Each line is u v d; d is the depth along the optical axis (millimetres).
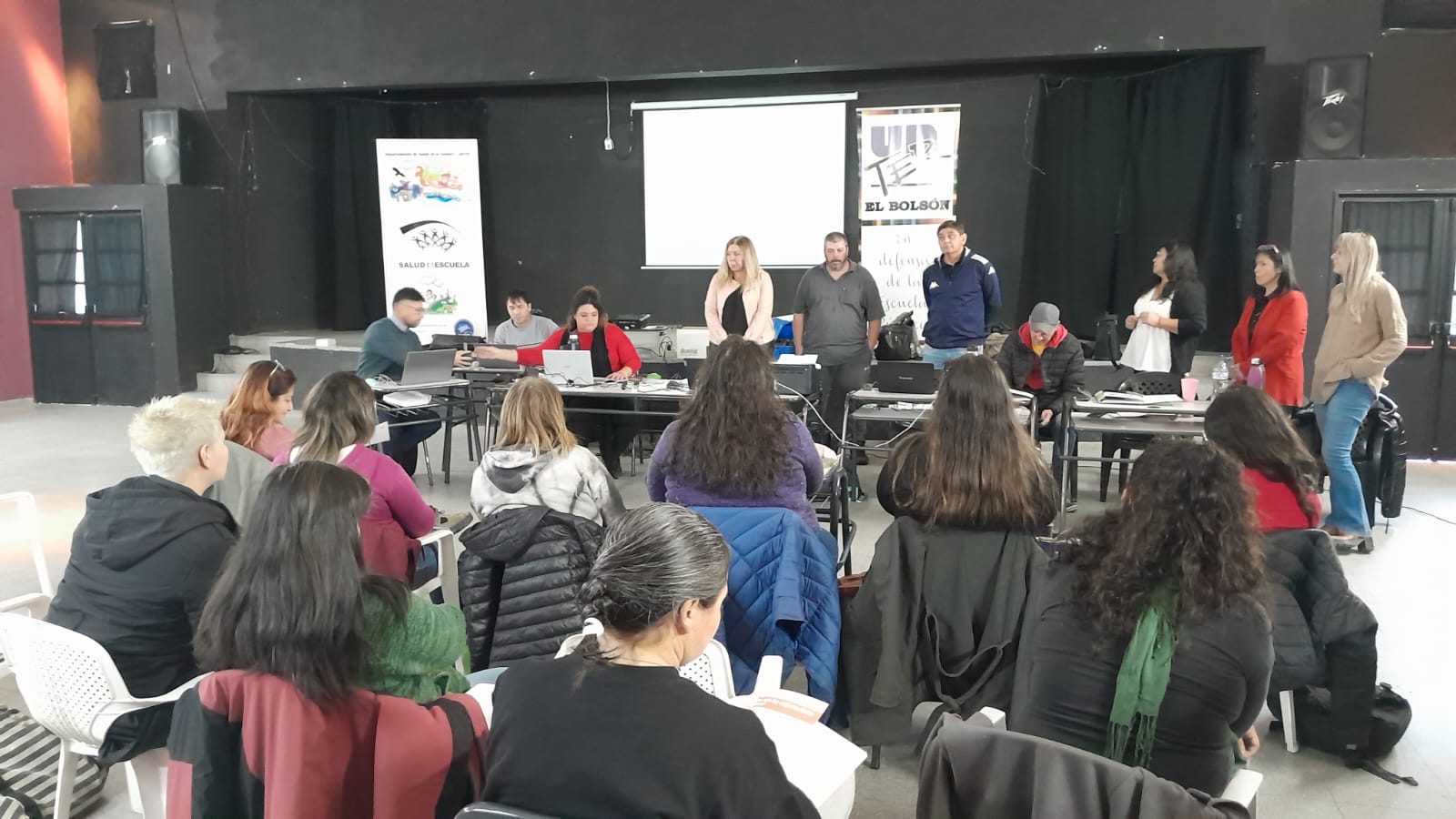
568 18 8266
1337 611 2570
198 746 1640
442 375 5797
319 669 1582
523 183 9781
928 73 8516
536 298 9906
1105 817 1420
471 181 9328
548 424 2842
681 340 8000
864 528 5207
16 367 9633
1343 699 2684
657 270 9453
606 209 9594
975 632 2568
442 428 7957
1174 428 4457
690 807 1215
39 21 9531
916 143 8492
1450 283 6363
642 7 8102
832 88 8742
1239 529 1782
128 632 2152
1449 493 5781
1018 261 8555
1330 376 4625
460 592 2965
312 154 9930
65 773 2422
